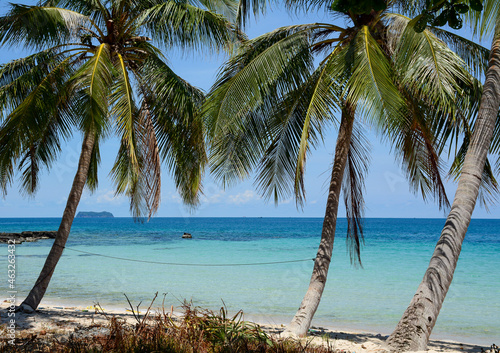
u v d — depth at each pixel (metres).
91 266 19.19
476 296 13.33
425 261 21.80
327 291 13.92
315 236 45.88
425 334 5.79
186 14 9.21
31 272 16.86
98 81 7.76
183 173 10.38
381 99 6.03
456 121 7.44
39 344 5.35
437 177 8.19
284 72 7.96
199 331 4.98
